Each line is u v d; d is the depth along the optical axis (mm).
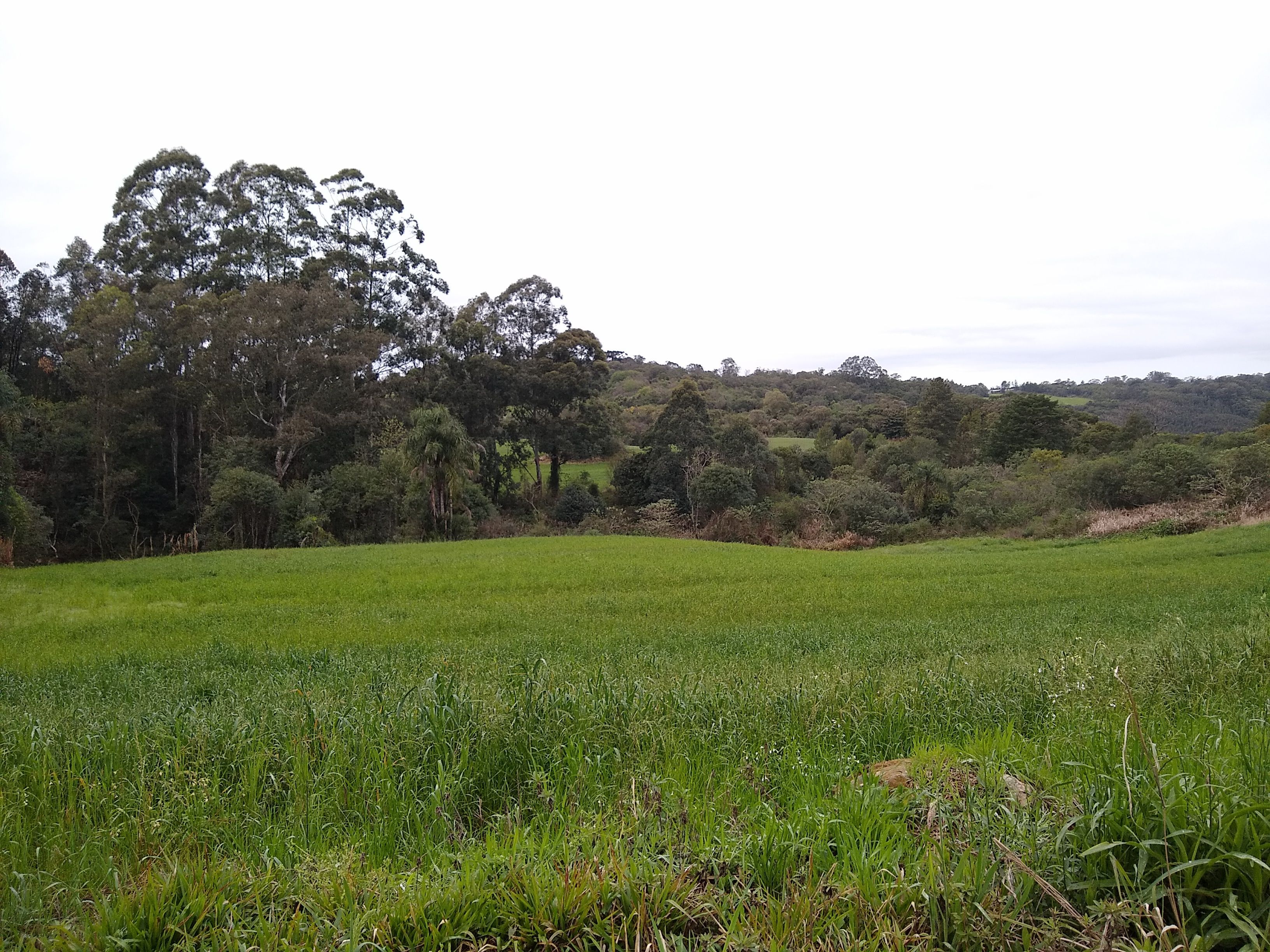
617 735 5402
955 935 2682
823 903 2852
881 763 4875
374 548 38188
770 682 7062
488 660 10102
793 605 18062
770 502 60844
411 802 4434
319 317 50000
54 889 3434
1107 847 2789
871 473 69562
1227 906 2625
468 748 5020
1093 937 2604
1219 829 2848
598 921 2811
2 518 35375
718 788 4371
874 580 23609
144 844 3941
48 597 21078
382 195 59312
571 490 62531
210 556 33594
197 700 7734
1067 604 16531
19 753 5270
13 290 52594
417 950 2801
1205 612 13492
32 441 46969
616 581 24109
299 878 3287
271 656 11625
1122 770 3262
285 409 51000
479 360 60438
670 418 66062
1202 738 4129
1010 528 49375
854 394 123875
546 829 3764
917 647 10703
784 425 97250
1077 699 5965
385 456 50062
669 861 3137
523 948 2822
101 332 46688
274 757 5051
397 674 8602
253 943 2871
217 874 3266
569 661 9688
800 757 4820
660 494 64312
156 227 54531
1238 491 41375
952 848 3188
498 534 54125
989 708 6316
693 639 12773
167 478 53906
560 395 64062
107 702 8219
